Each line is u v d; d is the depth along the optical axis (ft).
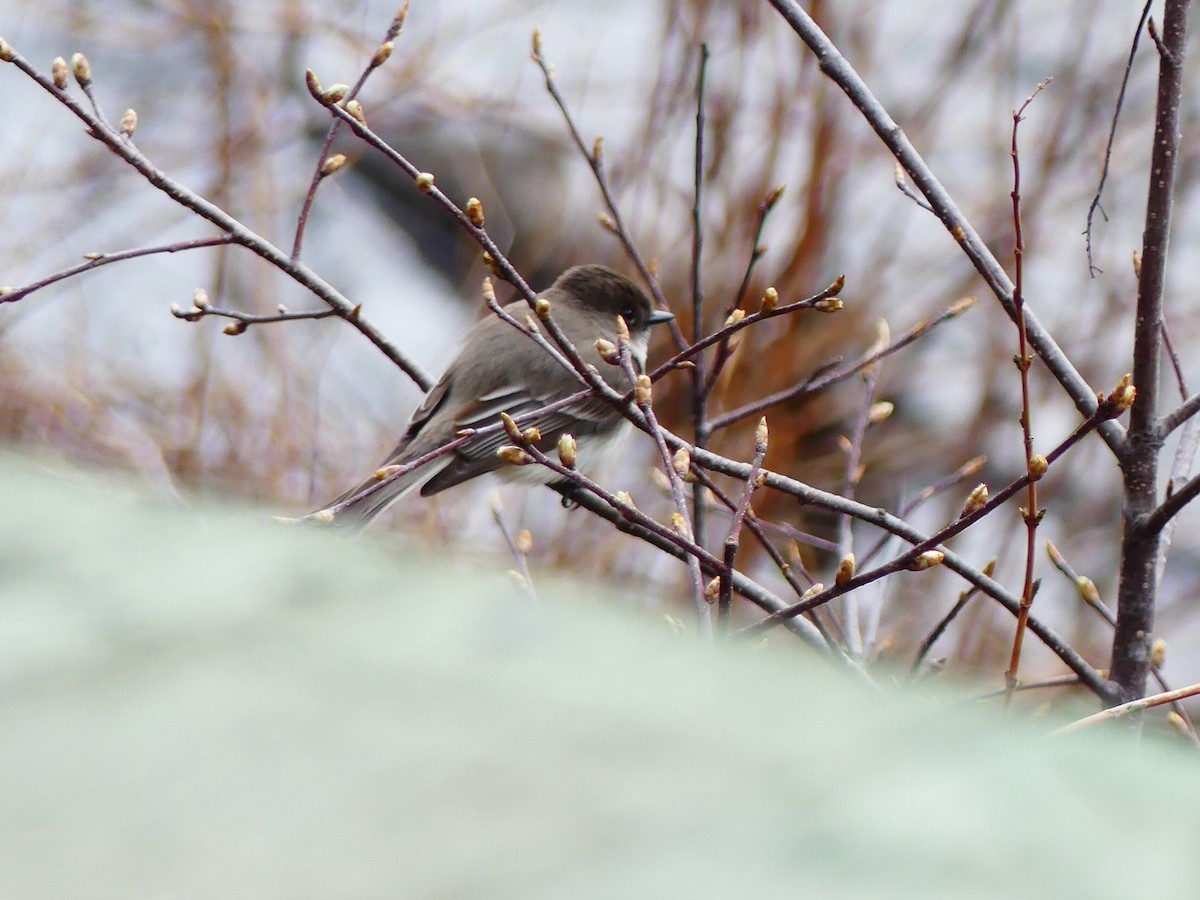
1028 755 5.40
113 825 5.09
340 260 54.34
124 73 56.29
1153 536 23.17
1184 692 19.04
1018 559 45.39
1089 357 47.24
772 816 5.03
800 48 47.42
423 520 41.37
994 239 49.11
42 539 6.84
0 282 48.62
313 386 45.83
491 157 54.90
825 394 47.11
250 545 6.93
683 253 46.70
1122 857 4.89
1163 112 22.25
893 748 5.40
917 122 49.52
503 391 36.04
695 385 26.89
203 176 53.67
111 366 45.98
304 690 5.75
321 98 23.39
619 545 41.01
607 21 58.23
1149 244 22.74
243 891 4.78
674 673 5.90
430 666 5.91
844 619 28.37
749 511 23.57
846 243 49.80
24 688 5.83
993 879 4.75
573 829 5.00
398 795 5.19
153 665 5.90
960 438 47.93
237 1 54.75
